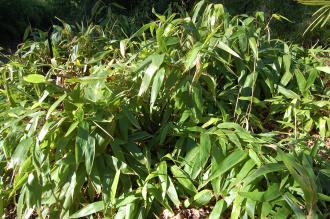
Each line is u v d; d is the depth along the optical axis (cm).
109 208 205
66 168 209
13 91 272
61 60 347
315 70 280
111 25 407
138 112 237
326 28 418
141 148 231
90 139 204
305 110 264
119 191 212
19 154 199
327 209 196
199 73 227
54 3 741
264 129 254
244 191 190
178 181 213
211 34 244
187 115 238
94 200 220
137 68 228
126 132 220
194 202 206
